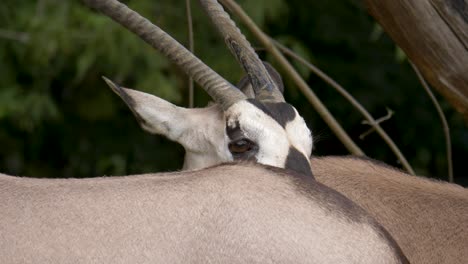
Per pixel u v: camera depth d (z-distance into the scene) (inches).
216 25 622.2
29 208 414.0
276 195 406.3
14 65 1197.7
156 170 1227.2
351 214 403.5
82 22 1126.4
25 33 1169.4
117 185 422.3
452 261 521.0
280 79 641.6
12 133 1266.0
